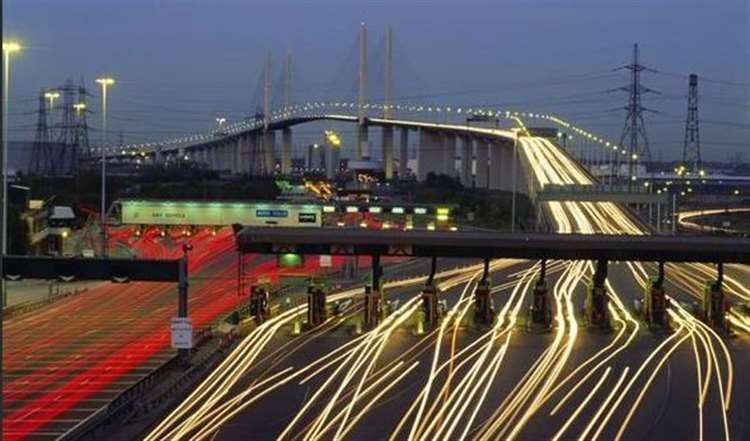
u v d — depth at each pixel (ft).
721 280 260.83
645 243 242.37
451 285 360.28
